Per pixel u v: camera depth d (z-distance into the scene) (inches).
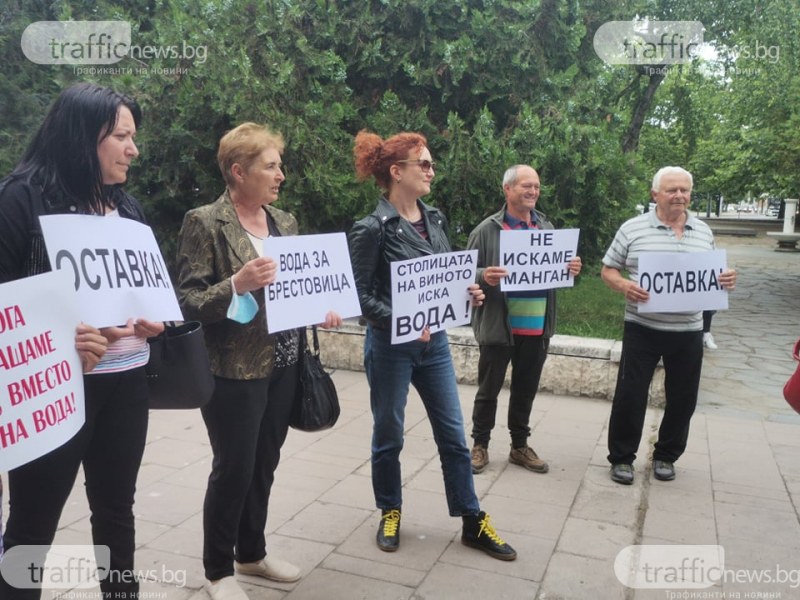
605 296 388.8
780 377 266.1
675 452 162.2
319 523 134.9
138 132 247.1
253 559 112.3
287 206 252.4
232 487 100.0
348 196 252.5
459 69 258.4
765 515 142.6
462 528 129.0
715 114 623.2
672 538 132.0
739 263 743.7
